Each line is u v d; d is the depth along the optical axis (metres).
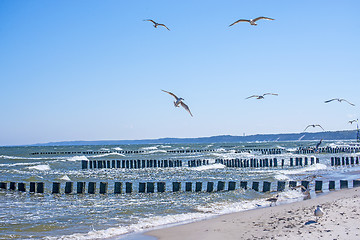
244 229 15.51
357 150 99.00
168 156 86.31
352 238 12.99
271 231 14.65
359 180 31.41
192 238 14.72
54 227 17.28
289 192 26.89
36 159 73.25
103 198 26.00
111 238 15.25
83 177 40.16
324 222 15.53
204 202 23.73
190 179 38.41
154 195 27.20
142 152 110.62
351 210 18.08
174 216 19.25
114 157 81.94
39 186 28.27
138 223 17.77
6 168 52.06
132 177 40.62
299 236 13.46
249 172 45.41
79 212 20.80
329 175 40.66
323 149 95.38
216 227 16.25
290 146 154.88
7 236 15.55
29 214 20.28
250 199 24.89
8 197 26.16
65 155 98.12
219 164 56.41
